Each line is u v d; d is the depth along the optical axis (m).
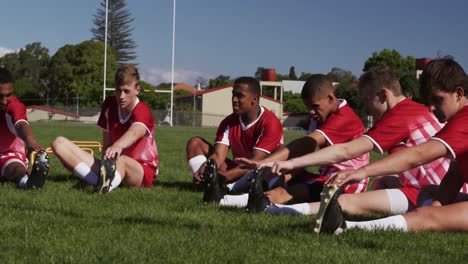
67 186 6.33
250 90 6.09
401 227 4.20
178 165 10.34
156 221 4.34
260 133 6.20
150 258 3.24
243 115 6.27
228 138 6.44
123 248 3.42
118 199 5.47
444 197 4.54
